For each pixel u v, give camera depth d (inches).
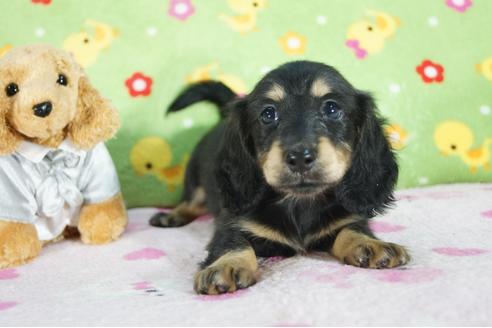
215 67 26.6
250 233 18.7
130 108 25.9
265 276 16.7
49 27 25.9
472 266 15.7
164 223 23.8
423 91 26.5
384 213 20.1
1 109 18.2
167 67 26.3
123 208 21.6
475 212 21.4
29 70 18.5
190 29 26.5
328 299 14.1
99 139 19.9
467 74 26.8
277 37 26.9
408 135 26.3
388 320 12.9
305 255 18.8
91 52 25.9
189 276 17.5
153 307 14.6
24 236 19.1
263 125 18.8
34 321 14.1
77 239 21.7
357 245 17.0
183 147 26.4
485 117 26.5
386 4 27.5
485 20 27.5
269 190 19.1
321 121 18.3
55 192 20.0
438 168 26.2
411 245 18.3
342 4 27.5
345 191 19.0
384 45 27.0
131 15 26.4
